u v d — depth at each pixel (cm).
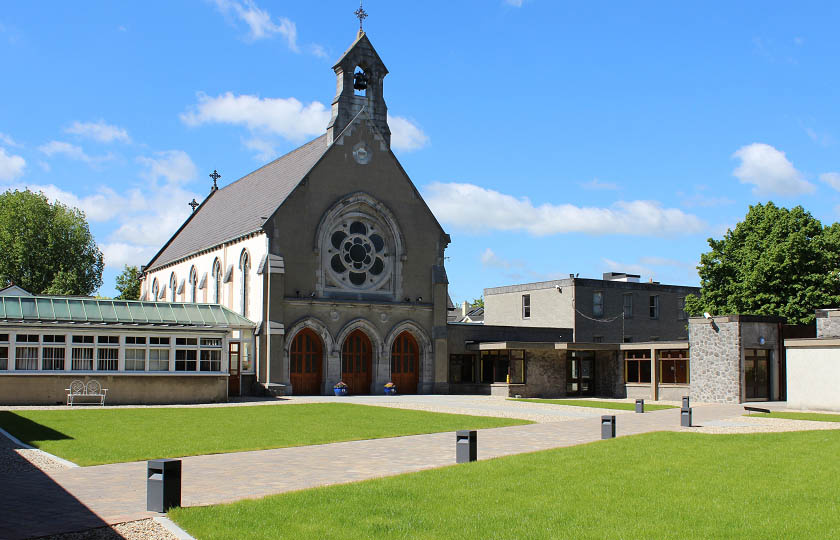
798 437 2334
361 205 5372
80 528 1203
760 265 5538
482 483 1549
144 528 1208
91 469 1795
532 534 1170
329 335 5119
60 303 4066
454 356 5588
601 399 4806
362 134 5422
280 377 4881
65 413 3250
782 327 4438
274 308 4912
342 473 1750
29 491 1520
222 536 1153
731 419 3073
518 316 7181
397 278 5434
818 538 1152
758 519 1265
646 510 1325
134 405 3922
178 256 6794
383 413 3388
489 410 3609
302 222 5119
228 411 3466
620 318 6800
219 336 4256
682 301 7144
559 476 1631
